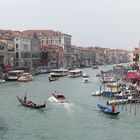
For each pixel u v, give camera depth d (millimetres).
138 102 66750
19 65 153250
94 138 44438
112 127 49500
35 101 70188
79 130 48000
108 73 131625
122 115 56844
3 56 138500
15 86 96812
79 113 58594
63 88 96062
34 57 174625
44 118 54656
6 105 64438
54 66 190125
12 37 150125
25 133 46250
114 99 69938
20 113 57781
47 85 102562
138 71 93875
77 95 81062
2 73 117438
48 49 193375
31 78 115938
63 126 50000
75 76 138000
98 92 80375
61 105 65938
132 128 49062
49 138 44219
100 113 58469
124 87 83688
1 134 45625
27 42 164500
